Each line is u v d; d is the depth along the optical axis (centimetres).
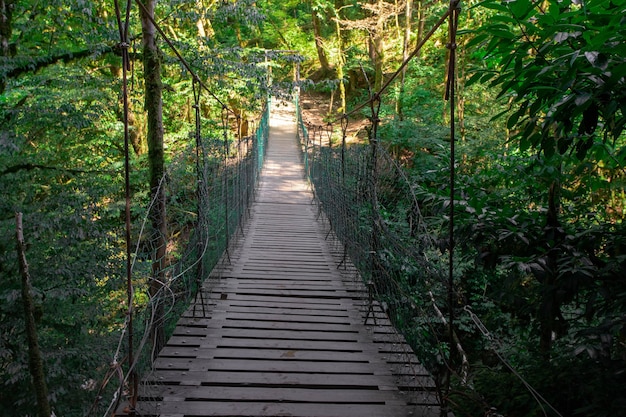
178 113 1030
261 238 594
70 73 594
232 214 544
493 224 263
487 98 847
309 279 421
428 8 999
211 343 283
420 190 307
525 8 183
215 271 426
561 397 240
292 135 1728
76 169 577
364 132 1305
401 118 928
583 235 242
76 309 498
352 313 341
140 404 209
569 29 179
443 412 203
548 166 259
